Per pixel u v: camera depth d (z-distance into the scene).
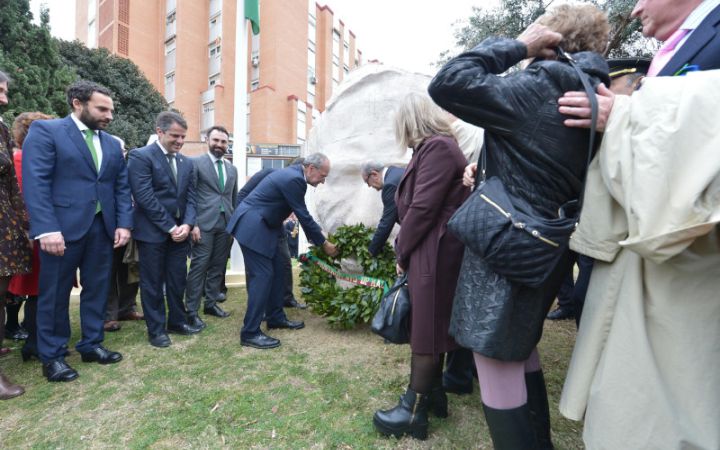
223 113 25.34
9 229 2.21
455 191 1.68
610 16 4.26
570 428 1.77
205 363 2.56
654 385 0.97
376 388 2.19
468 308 1.19
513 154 1.13
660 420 0.96
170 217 2.94
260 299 2.86
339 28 32.84
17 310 3.11
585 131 1.08
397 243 1.78
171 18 26.02
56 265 2.32
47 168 2.26
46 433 1.80
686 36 1.30
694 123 0.86
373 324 1.77
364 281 3.20
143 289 2.89
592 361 1.11
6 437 1.77
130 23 24.94
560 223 1.04
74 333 3.21
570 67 1.09
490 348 1.12
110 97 2.51
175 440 1.73
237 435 1.76
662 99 0.91
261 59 26.11
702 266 0.97
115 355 2.59
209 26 26.56
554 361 2.52
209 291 3.68
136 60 25.38
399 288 1.83
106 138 2.57
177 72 25.36
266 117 25.27
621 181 0.98
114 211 2.61
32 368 2.51
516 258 1.03
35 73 13.05
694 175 0.84
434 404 1.87
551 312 3.53
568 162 1.08
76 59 17.22
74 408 2.01
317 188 4.41
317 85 30.38
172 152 3.10
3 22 12.50
